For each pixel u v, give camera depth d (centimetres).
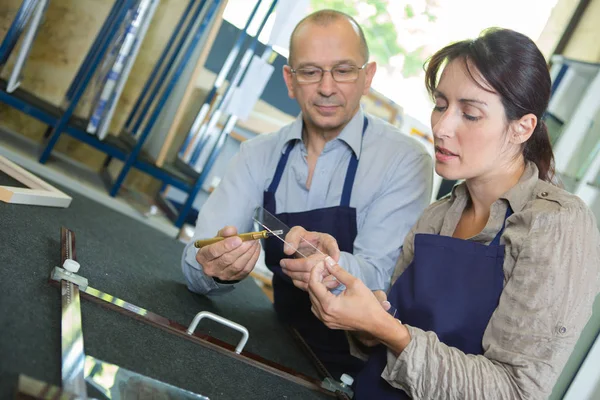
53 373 88
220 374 121
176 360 117
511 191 128
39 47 285
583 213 118
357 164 186
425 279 132
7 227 150
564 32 334
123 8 269
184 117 336
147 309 143
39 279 124
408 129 392
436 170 132
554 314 111
